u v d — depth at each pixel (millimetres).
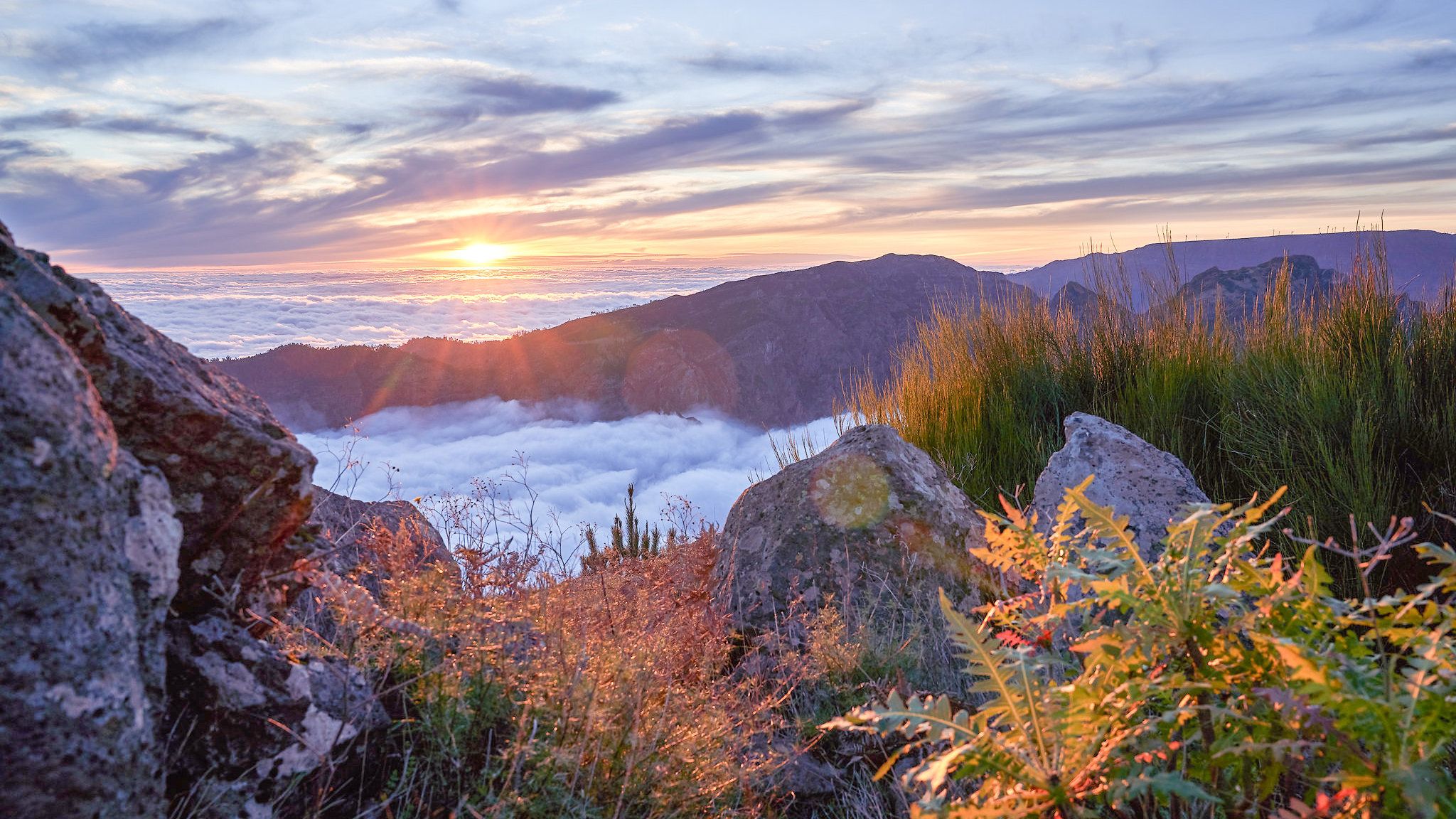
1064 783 1040
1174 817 1217
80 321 1456
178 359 1798
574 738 1810
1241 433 4332
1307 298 4672
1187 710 1047
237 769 1479
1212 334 5004
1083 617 1488
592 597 2650
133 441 1531
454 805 1639
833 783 2246
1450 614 955
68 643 1072
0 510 1029
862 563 3383
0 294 1112
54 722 1045
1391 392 4039
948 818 1068
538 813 1606
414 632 1901
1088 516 1231
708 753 1994
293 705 1552
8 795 1005
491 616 2049
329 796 1598
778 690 2676
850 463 3686
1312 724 933
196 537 1609
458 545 2479
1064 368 5391
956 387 5426
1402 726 873
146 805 1162
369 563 2643
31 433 1070
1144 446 3334
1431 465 3684
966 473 4859
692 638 2775
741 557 3604
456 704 1782
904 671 2756
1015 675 1203
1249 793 1056
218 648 1534
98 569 1139
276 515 1686
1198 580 1088
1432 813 758
